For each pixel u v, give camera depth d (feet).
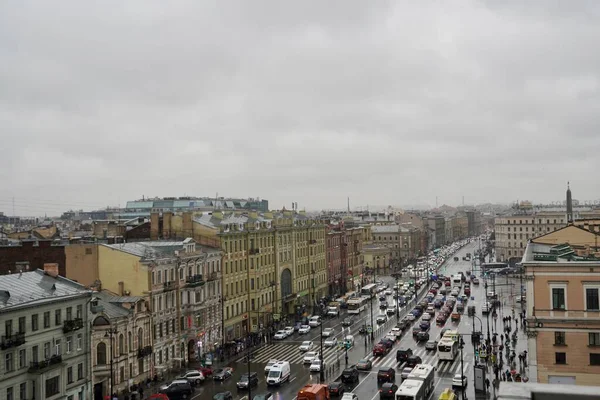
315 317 385.91
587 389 32.81
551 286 185.37
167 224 334.03
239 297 345.31
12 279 197.88
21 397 177.06
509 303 460.55
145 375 244.01
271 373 234.99
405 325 369.91
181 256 278.46
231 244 339.36
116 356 222.89
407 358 269.85
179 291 275.59
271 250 397.80
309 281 468.75
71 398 197.47
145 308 247.50
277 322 382.63
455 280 584.81
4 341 169.78
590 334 181.37
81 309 206.59
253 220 380.99
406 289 549.13
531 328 186.19
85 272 256.73
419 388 188.44
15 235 403.34
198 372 241.14
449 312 415.44
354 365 261.85
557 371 183.01
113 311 230.68
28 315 180.75
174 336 270.26
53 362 187.73
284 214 449.06
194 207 648.79
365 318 412.16
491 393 215.51
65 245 258.78
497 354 282.77
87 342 207.72
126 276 253.24
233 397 215.10
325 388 199.82
